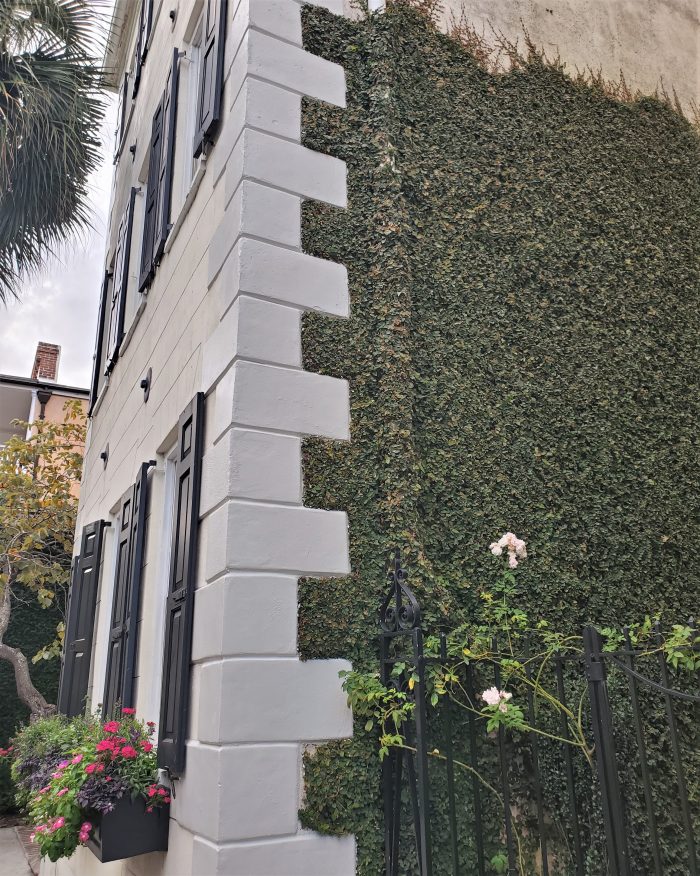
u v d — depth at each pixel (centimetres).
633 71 567
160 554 456
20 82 761
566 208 485
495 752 325
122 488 589
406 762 290
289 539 315
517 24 520
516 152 480
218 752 274
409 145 433
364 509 342
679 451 461
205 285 402
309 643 305
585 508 415
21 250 896
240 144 372
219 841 263
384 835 292
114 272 827
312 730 294
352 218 393
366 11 447
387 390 363
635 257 500
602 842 323
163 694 348
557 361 440
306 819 282
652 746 358
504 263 445
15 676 869
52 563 951
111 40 888
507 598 371
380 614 315
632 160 532
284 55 399
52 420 1302
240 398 324
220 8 436
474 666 328
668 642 277
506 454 402
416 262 411
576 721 343
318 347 356
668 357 483
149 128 671
